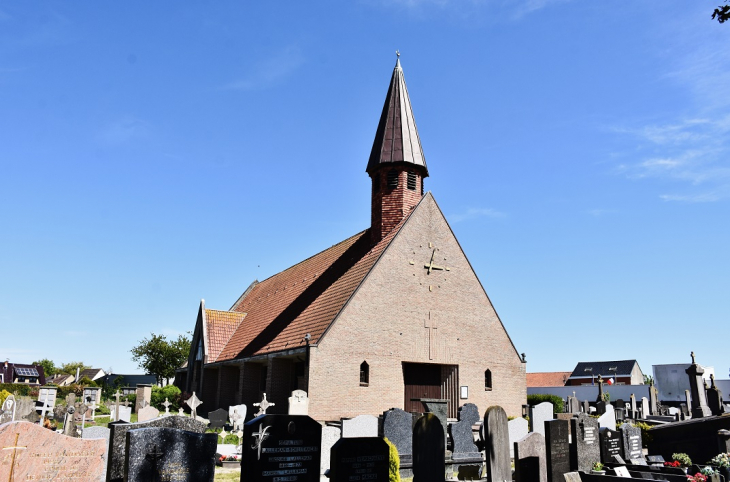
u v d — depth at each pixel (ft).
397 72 113.91
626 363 289.74
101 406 142.10
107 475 38.50
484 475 63.31
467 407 67.05
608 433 60.49
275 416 36.83
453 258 102.17
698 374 108.06
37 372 291.17
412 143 107.14
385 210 104.63
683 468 59.11
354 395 84.58
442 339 96.27
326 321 87.56
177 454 36.27
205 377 127.85
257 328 119.24
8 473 34.58
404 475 60.29
